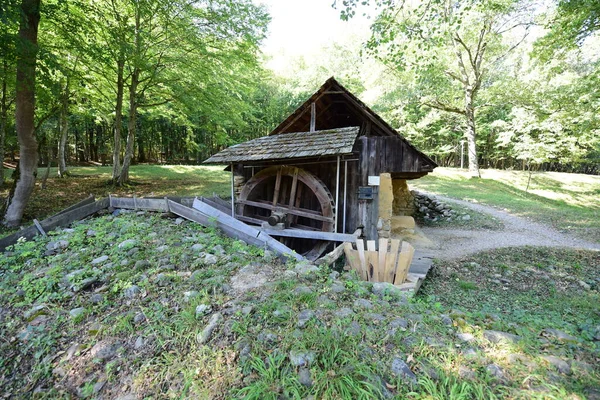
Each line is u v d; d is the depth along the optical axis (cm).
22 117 739
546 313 393
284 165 675
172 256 417
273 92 2738
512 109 1619
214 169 2041
